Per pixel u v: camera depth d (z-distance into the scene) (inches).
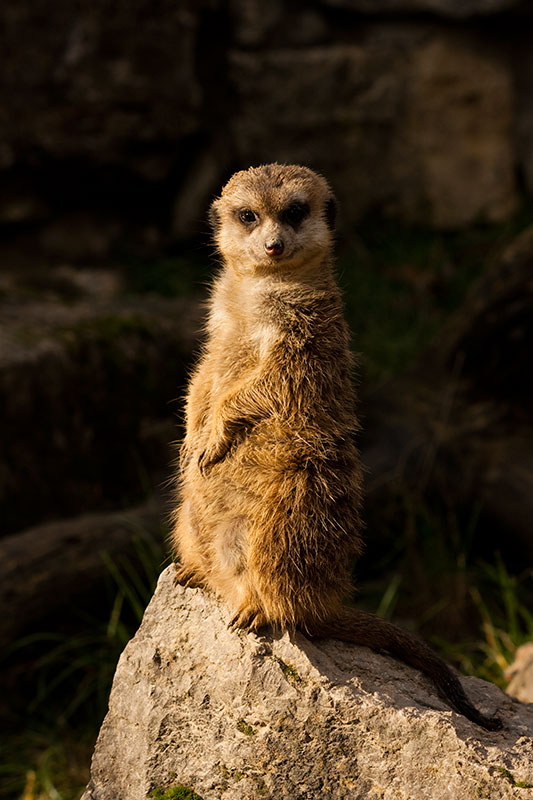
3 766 270.4
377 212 508.1
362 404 383.2
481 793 140.1
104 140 466.6
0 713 284.4
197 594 169.0
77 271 477.1
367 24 497.0
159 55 462.0
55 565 287.3
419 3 486.0
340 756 149.1
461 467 356.5
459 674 191.0
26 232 486.9
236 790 152.3
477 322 359.9
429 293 478.3
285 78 483.8
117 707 165.3
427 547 350.6
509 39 506.6
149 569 300.0
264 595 161.5
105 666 290.0
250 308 176.6
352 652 166.9
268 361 168.4
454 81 496.4
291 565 161.2
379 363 435.8
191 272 485.7
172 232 500.7
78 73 455.5
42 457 328.2
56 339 345.7
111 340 362.6
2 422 316.8
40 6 447.8
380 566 354.0
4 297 390.0
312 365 167.6
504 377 367.9
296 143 492.4
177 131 473.7
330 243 188.4
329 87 487.5
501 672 283.9
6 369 319.6
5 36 448.8
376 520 350.9
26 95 456.1
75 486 337.4
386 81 492.1
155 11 456.1
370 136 497.0
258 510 162.7
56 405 335.0
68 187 484.7
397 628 168.2
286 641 159.6
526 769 141.3
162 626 166.7
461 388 378.3
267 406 165.0
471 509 356.2
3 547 288.2
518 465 348.5
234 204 185.3
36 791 264.7
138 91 462.6
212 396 178.2
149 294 470.9
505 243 490.3
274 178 187.8
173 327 391.2
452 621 331.9
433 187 505.4
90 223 495.2
